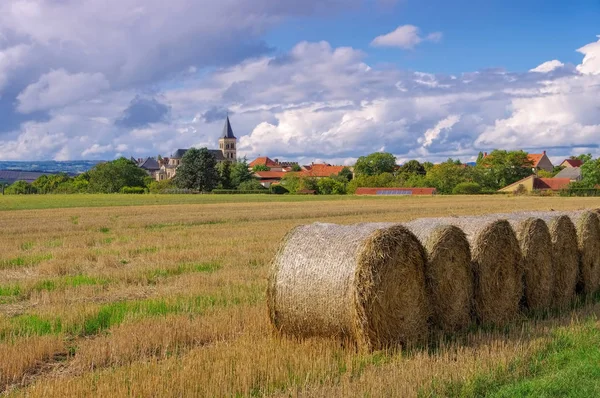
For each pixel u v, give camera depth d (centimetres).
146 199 7494
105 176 13400
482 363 768
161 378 700
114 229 2955
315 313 907
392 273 886
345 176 15925
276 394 664
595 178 10144
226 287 1321
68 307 1123
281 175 17625
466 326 1023
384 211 4344
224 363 754
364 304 858
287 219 3603
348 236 921
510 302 1098
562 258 1252
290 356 791
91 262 1764
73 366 794
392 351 870
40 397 655
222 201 6925
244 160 13375
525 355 813
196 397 659
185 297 1213
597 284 1372
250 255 1853
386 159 15938
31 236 2594
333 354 840
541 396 677
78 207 5356
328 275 896
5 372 761
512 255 1098
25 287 1341
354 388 670
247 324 988
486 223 1071
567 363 800
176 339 897
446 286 979
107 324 1016
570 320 1051
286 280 936
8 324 988
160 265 1662
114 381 700
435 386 690
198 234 2588
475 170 12194
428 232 991
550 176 13850
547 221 1250
